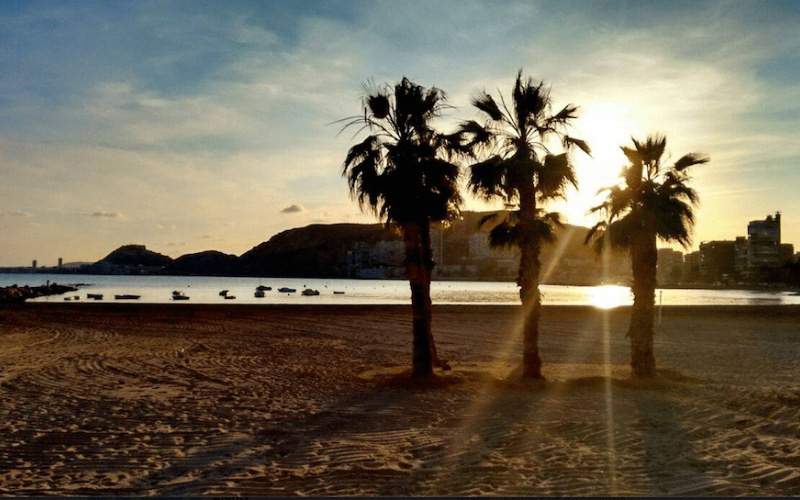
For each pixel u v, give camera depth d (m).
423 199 15.52
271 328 30.98
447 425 10.55
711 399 13.19
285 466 7.96
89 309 39.03
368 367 18.17
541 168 15.27
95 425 10.12
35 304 39.88
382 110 15.96
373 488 7.09
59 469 7.71
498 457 8.48
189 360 18.92
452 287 188.88
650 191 15.70
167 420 10.58
